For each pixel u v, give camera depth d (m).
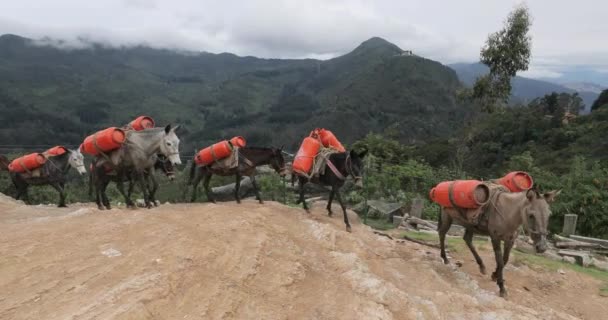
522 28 20.44
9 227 7.30
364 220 14.77
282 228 8.58
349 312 5.72
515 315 6.88
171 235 6.86
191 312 4.80
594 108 55.91
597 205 15.38
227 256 6.36
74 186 22.41
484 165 41.44
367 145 24.08
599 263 11.71
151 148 9.61
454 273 8.78
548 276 9.84
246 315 5.08
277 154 11.05
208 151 10.70
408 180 19.08
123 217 7.91
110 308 4.50
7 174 19.17
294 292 6.03
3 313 4.40
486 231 8.01
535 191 7.13
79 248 6.18
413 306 6.40
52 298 4.74
